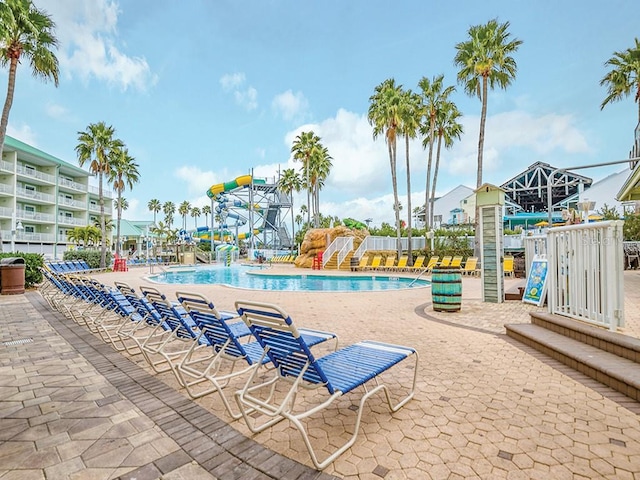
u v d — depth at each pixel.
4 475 2.09
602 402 2.97
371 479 2.00
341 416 2.81
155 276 20.77
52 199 36.97
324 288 14.84
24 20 12.63
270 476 2.06
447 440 2.41
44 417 2.85
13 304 9.17
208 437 2.52
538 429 2.54
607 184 37.06
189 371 3.24
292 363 2.55
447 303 7.20
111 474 2.09
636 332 3.94
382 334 5.59
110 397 3.25
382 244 27.44
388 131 23.00
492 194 8.06
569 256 4.83
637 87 18.30
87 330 6.09
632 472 2.03
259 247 63.50
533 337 4.62
